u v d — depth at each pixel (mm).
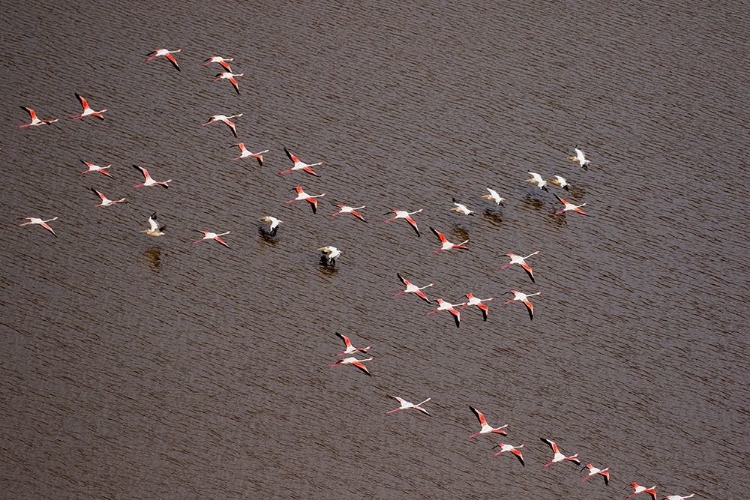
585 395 95062
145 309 97562
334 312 99000
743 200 110625
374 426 91250
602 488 89125
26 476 85062
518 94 118438
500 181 110625
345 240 104625
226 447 88500
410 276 102188
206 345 95438
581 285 103125
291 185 108562
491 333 98938
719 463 91375
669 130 116000
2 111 111500
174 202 106062
